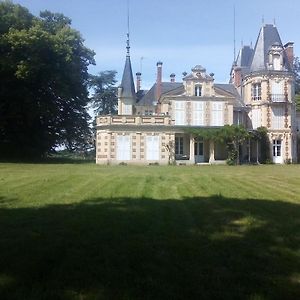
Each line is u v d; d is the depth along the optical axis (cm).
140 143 4147
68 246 643
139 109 5072
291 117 4838
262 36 4947
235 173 2227
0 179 1616
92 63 4647
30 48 3753
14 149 4394
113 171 2256
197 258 582
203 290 470
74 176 1781
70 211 927
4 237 698
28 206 995
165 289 472
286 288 477
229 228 764
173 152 4203
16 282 494
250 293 464
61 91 4128
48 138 4584
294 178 1841
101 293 463
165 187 1414
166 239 683
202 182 1614
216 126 4334
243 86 5097
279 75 4806
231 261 569
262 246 645
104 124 4122
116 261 568
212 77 4584
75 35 4338
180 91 4553
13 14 3994
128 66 5034
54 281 497
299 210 967
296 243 664
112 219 838
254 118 4847
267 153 4703
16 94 3988
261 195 1237
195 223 810
